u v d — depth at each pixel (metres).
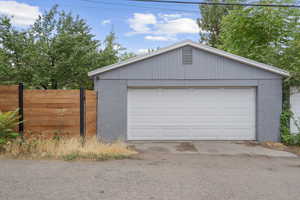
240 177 4.46
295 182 4.21
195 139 8.39
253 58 12.79
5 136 5.98
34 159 5.41
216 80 8.21
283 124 8.14
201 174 4.60
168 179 4.26
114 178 4.25
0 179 4.10
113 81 8.21
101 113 8.18
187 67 8.20
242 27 13.38
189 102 8.39
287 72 7.90
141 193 3.59
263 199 3.45
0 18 10.19
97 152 5.88
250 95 8.37
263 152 6.73
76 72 11.15
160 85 8.20
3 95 6.64
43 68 10.30
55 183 3.95
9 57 10.27
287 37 12.49
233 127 8.38
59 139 6.48
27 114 6.69
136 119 8.38
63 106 6.82
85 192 3.59
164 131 8.39
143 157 5.98
